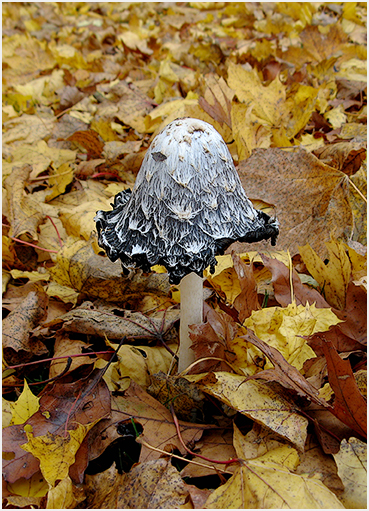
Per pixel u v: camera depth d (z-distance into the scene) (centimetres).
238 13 88
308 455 19
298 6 75
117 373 24
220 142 19
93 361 25
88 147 44
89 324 26
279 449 19
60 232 34
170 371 24
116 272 28
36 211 34
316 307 25
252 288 24
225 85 42
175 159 18
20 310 27
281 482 17
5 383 24
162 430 21
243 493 17
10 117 53
